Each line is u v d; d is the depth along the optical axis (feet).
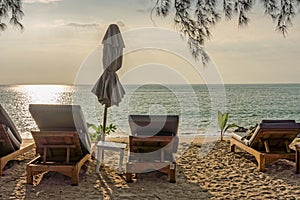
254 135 18.57
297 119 54.54
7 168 18.42
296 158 17.85
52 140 16.21
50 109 16.30
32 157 20.94
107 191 15.08
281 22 19.13
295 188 15.53
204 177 17.29
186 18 20.86
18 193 14.61
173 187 15.72
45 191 14.92
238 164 19.76
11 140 17.76
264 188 15.56
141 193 14.85
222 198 14.26
